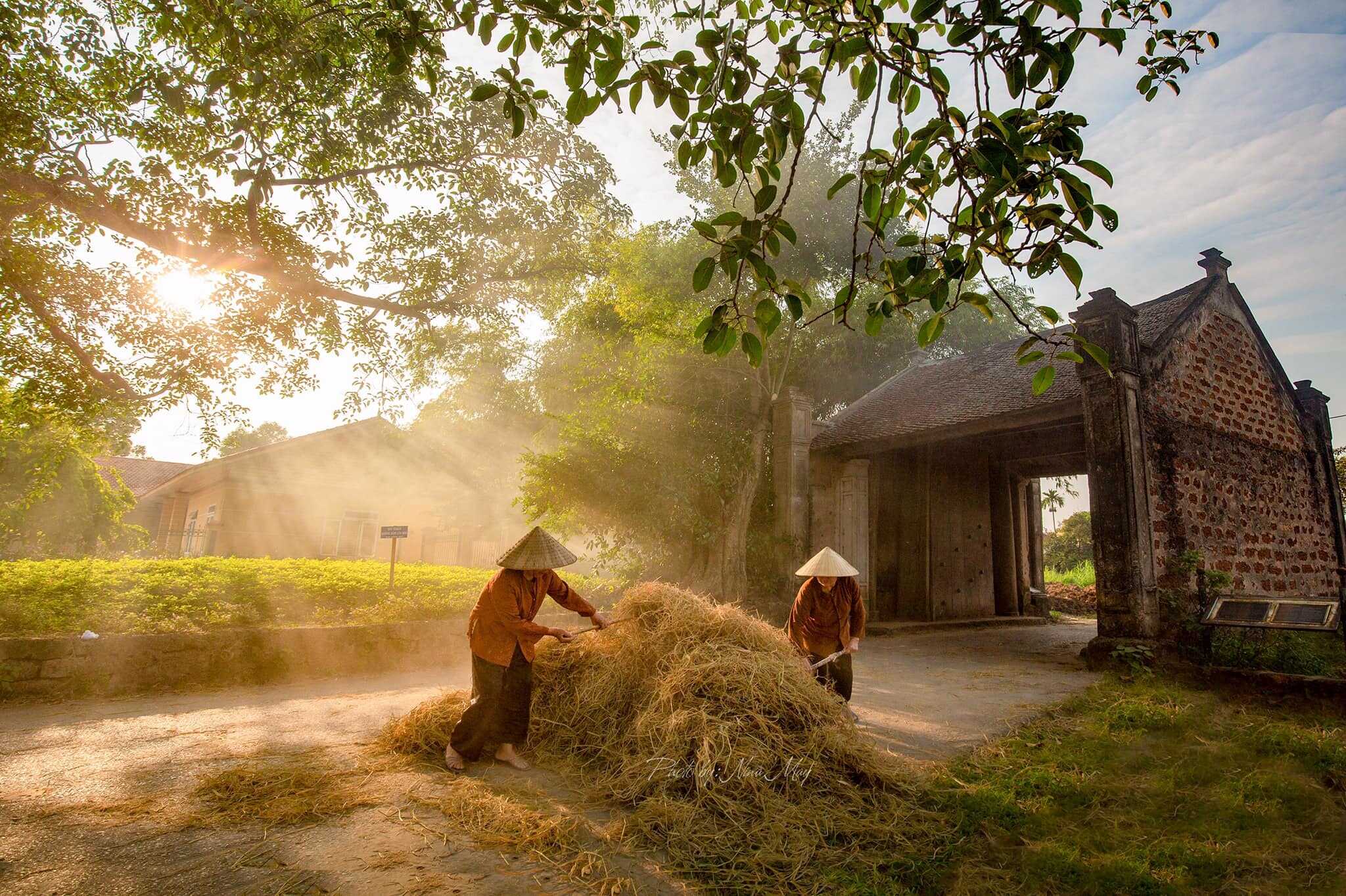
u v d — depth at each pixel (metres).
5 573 8.16
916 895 2.79
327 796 3.51
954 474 15.19
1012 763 4.48
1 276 7.42
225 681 6.72
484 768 4.08
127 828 3.10
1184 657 7.86
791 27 2.61
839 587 5.26
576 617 10.16
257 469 19.08
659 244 11.77
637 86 2.28
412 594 9.77
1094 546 8.76
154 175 6.66
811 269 12.70
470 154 8.91
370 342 9.97
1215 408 10.34
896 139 2.22
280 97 6.64
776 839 3.08
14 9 6.35
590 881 2.75
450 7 2.52
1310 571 11.42
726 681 3.90
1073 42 1.86
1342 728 5.60
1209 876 3.01
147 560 10.43
